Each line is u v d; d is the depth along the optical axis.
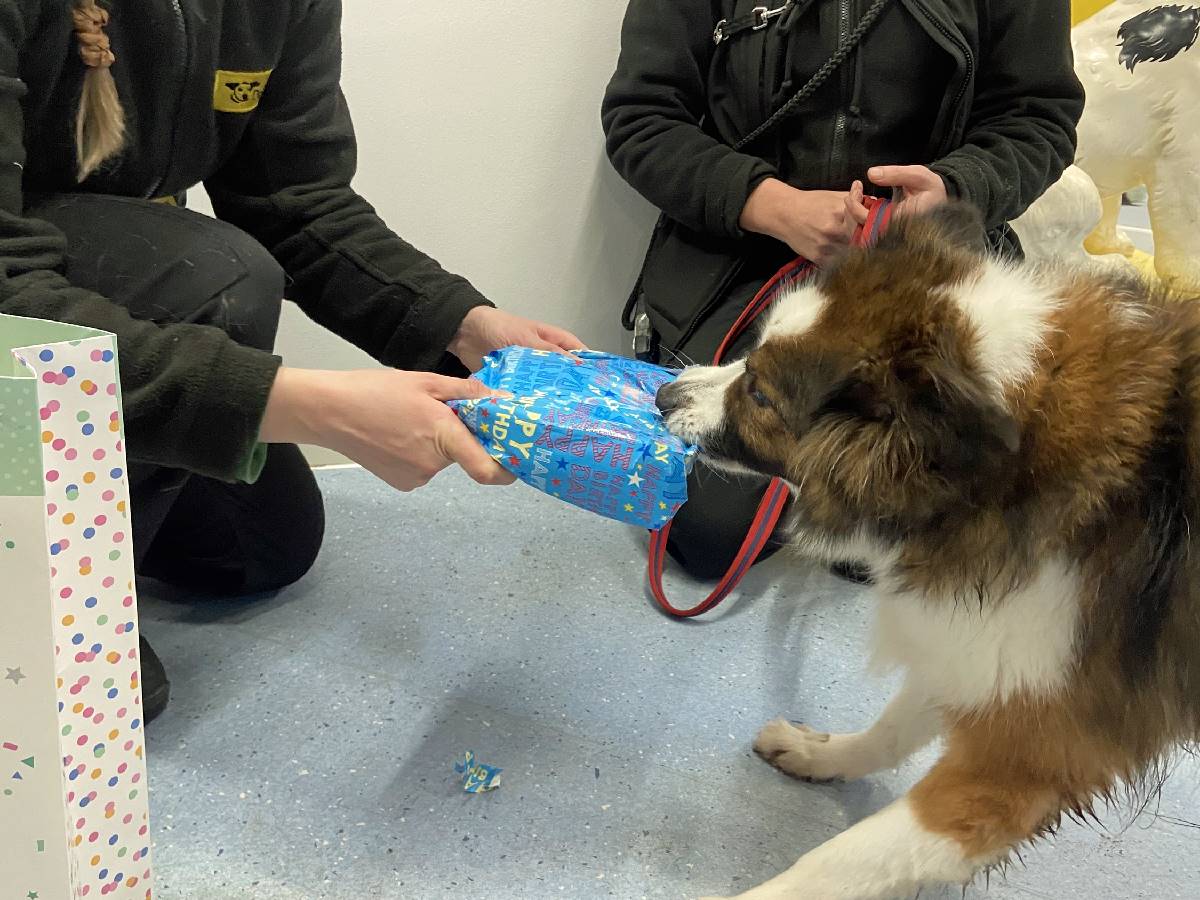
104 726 0.96
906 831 1.19
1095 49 2.83
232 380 1.15
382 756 1.53
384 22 2.20
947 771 1.21
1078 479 1.06
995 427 0.96
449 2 2.21
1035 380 1.08
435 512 2.31
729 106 2.22
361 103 2.27
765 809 1.48
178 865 1.30
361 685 1.69
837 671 1.82
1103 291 1.18
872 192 2.13
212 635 1.81
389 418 1.18
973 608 1.14
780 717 1.66
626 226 2.57
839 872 1.20
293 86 1.64
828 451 1.16
